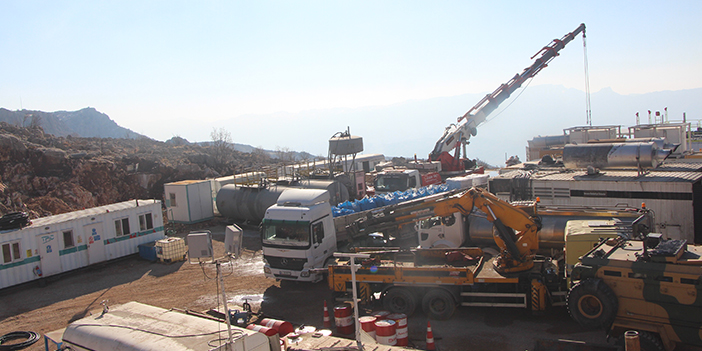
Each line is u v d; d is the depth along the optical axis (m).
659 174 19.61
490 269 13.95
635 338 7.60
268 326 11.69
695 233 17.38
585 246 12.48
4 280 18.56
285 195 17.88
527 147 39.41
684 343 8.90
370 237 19.27
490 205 13.97
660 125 33.03
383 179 31.30
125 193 38.75
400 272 13.76
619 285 9.51
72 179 36.12
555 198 20.25
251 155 64.81
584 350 9.33
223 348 8.28
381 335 11.29
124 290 18.73
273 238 16.84
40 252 19.58
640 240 11.09
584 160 21.11
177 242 22.75
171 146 62.47
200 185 31.67
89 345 9.33
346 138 31.06
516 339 11.95
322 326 13.89
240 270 20.83
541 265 13.93
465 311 14.16
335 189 28.14
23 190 33.50
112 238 22.47
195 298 17.31
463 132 44.84
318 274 16.59
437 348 11.62
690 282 8.75
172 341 8.69
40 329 15.09
